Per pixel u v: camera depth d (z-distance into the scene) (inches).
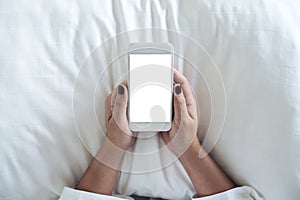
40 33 30.0
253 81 29.3
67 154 30.6
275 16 29.8
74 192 30.5
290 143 28.9
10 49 29.6
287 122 28.8
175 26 30.5
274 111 29.0
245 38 29.6
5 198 31.0
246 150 29.8
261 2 30.2
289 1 30.5
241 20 29.9
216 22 30.1
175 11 30.9
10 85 29.4
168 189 31.4
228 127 30.0
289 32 29.6
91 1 30.8
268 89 29.0
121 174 31.3
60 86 29.9
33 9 30.2
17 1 30.3
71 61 30.1
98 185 31.1
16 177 30.3
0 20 29.9
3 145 29.5
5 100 29.3
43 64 29.8
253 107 29.4
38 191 31.0
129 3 31.0
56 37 30.0
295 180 29.2
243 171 30.5
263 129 29.2
